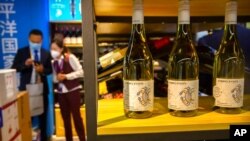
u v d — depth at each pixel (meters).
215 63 0.61
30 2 3.30
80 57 3.51
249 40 0.75
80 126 3.02
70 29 3.46
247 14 0.75
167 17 0.81
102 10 0.67
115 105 0.61
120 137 0.44
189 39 0.62
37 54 3.05
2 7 3.25
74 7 3.31
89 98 0.43
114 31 1.00
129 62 0.59
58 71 2.95
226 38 0.61
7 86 1.61
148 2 0.55
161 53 0.86
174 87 0.49
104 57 0.70
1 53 3.32
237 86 0.50
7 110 1.59
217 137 0.46
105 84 0.77
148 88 0.49
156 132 0.45
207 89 0.78
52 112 3.45
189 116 0.49
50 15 3.30
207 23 0.84
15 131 1.74
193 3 0.56
